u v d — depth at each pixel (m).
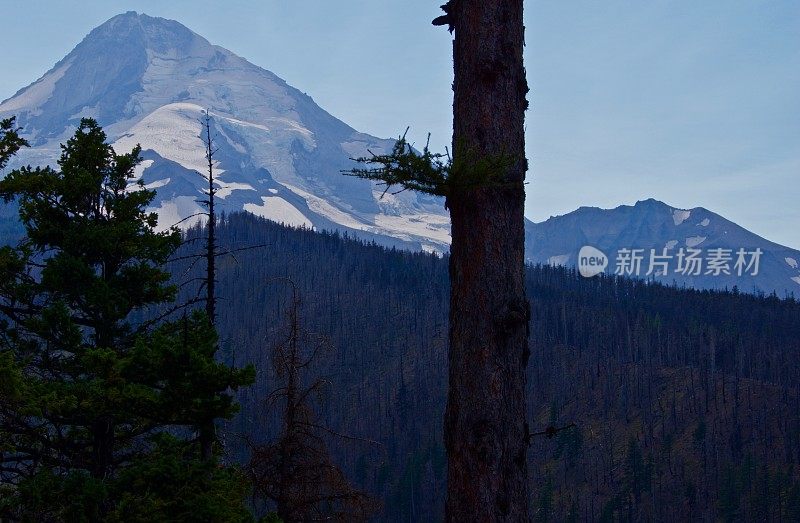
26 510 15.27
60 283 18.38
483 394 7.38
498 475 7.25
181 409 16.03
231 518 15.99
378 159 6.89
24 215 19.27
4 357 14.80
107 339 19.02
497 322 7.46
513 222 7.68
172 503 15.50
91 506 15.26
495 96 7.82
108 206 19.81
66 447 18.20
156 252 19.89
